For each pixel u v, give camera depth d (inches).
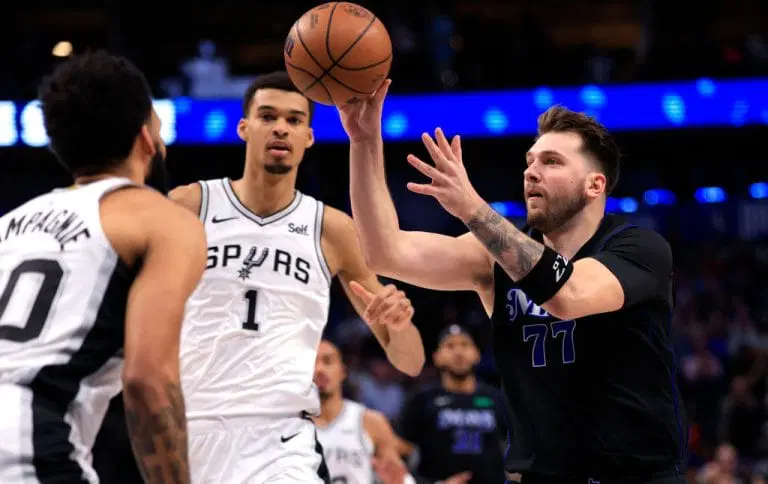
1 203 634.2
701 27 650.2
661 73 580.1
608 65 628.4
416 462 348.2
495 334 152.6
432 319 598.2
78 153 109.3
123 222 104.6
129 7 645.9
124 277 103.8
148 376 96.4
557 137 149.9
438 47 640.4
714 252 660.1
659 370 145.6
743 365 520.1
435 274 152.7
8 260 105.7
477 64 609.6
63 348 100.3
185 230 105.6
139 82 110.7
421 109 562.9
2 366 99.6
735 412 452.1
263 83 180.9
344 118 148.0
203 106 558.6
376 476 316.5
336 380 299.9
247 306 173.9
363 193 148.8
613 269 139.0
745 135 624.1
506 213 627.2
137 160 112.7
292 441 169.9
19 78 621.0
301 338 177.8
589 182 148.8
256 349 172.4
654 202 660.7
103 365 102.6
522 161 625.6
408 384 517.3
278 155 176.7
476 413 347.6
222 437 168.6
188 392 169.3
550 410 145.7
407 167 644.1
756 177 636.7
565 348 144.8
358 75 142.3
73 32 740.0
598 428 143.3
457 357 348.5
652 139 631.2
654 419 143.3
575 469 144.6
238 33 720.3
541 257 131.0
